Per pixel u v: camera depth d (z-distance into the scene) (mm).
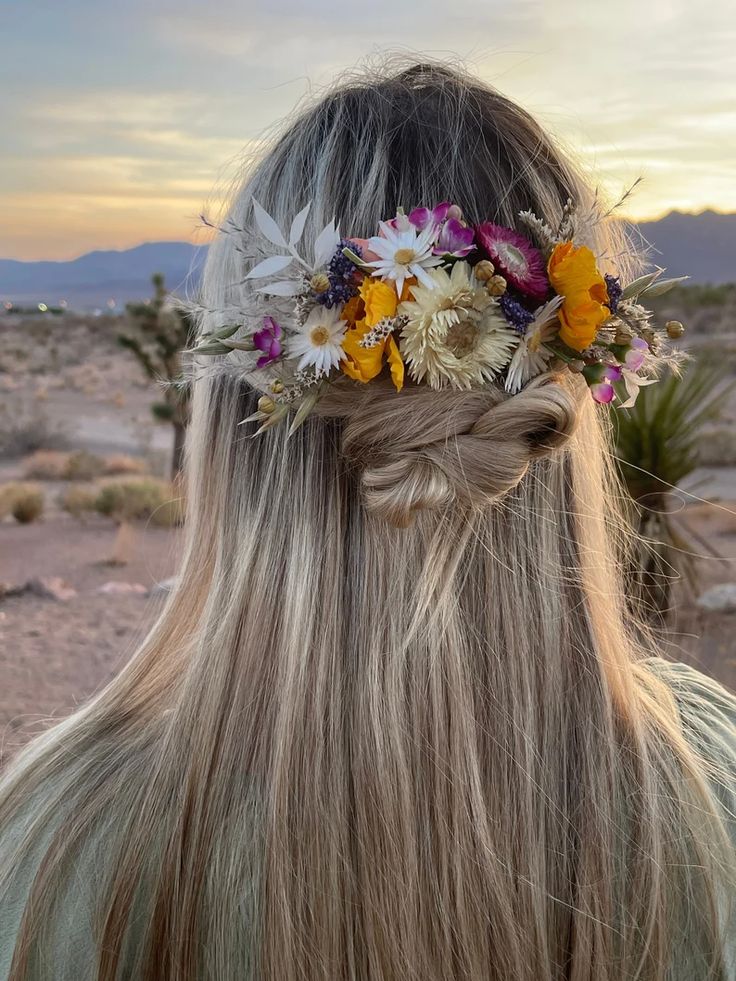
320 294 797
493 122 926
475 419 824
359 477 882
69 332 43344
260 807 849
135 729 926
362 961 830
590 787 865
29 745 972
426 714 847
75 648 5648
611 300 834
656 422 5008
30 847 859
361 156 897
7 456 17734
